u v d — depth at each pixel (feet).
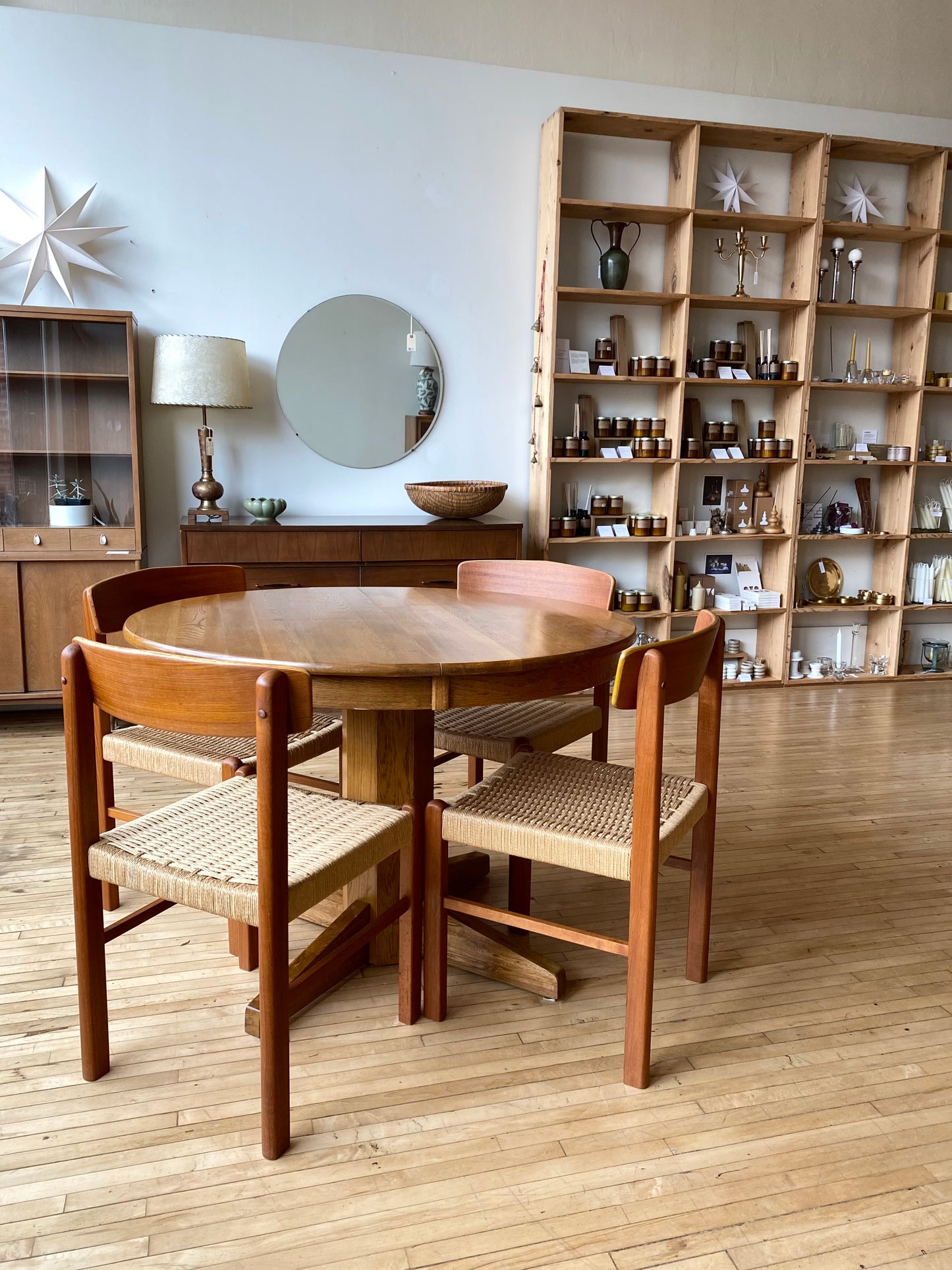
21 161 12.05
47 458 11.47
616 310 14.43
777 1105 4.95
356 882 6.32
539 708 7.41
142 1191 4.27
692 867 6.09
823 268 15.10
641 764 4.78
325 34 12.92
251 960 6.19
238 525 11.62
